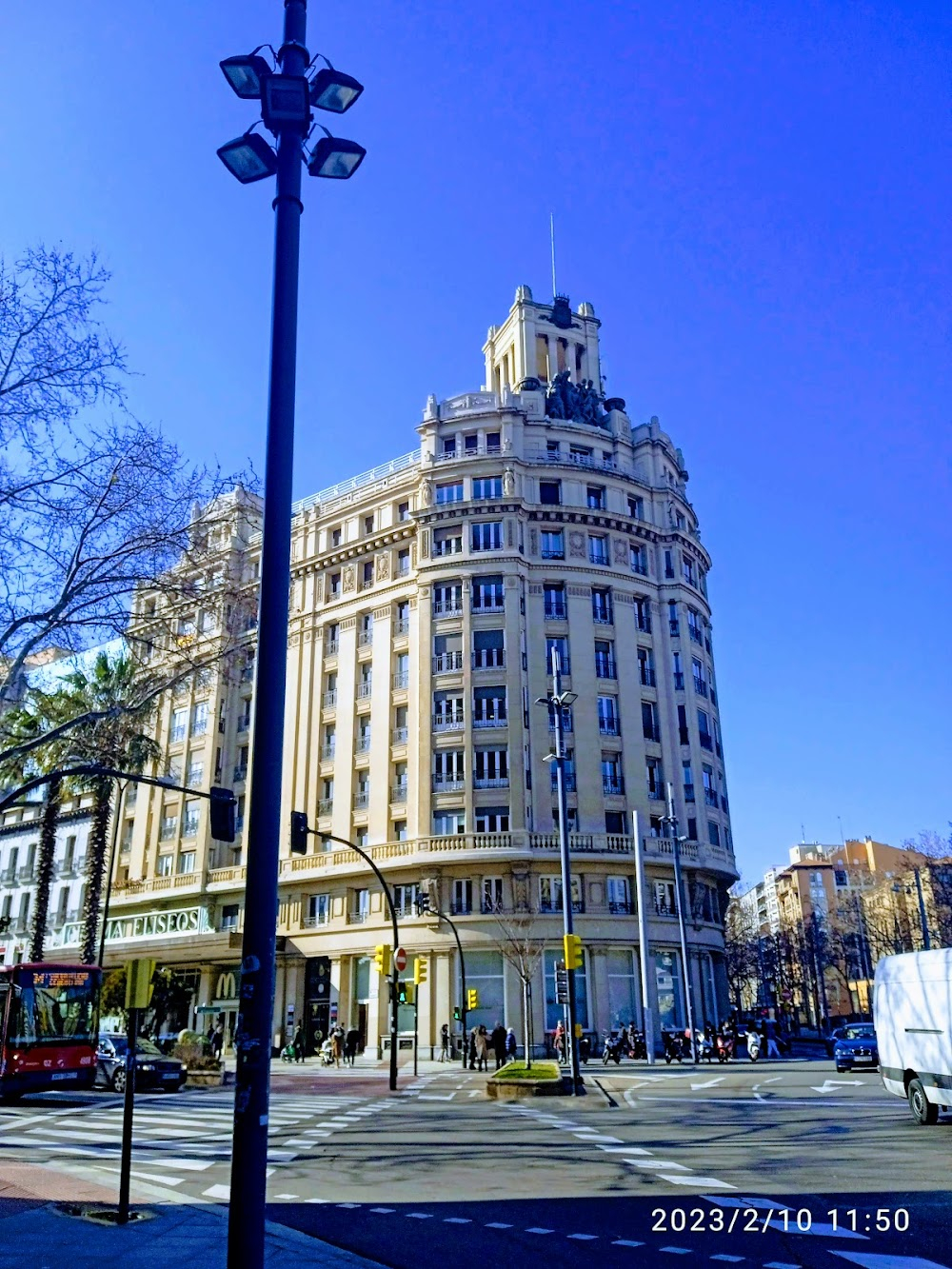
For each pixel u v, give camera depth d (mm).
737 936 98125
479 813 44812
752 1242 8016
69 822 60125
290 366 7855
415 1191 10961
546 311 58125
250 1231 5949
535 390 53438
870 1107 18766
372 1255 8023
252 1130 6141
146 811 56500
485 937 42844
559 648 48312
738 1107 19781
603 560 50500
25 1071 22922
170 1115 19797
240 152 8930
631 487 52906
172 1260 7543
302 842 26250
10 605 15469
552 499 51062
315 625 53844
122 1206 9109
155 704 20797
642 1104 21062
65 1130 17047
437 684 47188
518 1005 42000
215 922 51219
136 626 17547
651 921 44656
